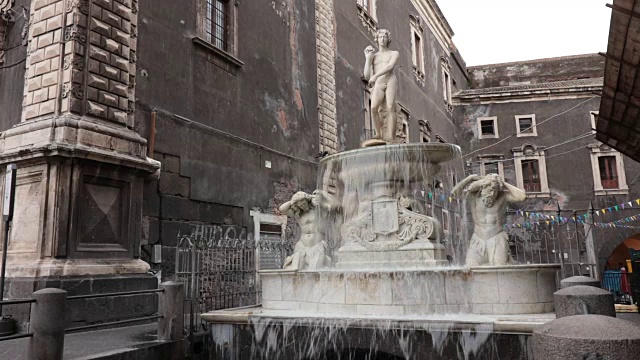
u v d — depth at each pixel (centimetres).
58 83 883
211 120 1266
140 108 1041
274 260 1351
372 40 2441
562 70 3762
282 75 1628
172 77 1147
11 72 981
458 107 3600
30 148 825
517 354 541
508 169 3344
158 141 1078
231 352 693
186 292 915
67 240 823
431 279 659
